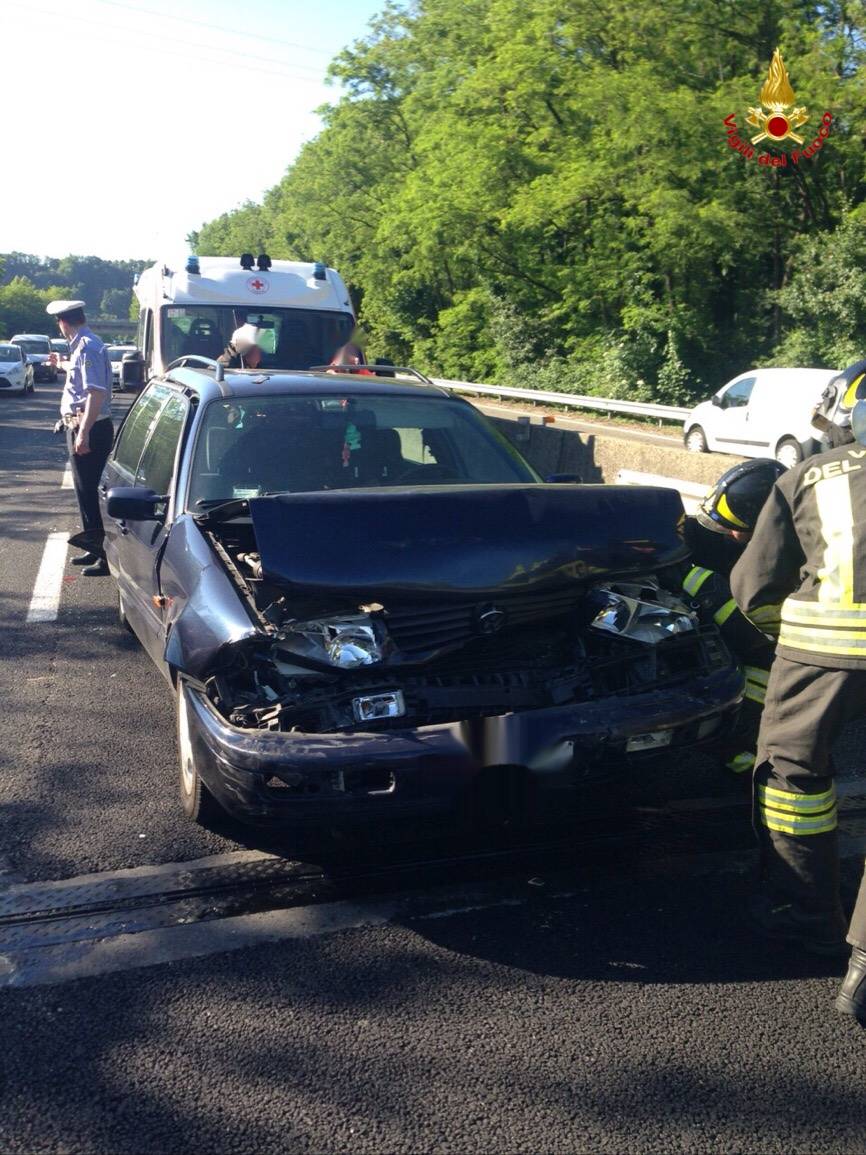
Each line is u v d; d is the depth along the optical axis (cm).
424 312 4716
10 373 3797
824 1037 318
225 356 999
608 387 3306
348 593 398
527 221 3278
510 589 412
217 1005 330
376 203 4594
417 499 429
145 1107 284
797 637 344
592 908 390
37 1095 288
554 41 3134
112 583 893
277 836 441
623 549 440
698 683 419
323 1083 294
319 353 1213
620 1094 291
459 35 3759
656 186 2931
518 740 379
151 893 396
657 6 2745
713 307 3328
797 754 348
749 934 373
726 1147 272
